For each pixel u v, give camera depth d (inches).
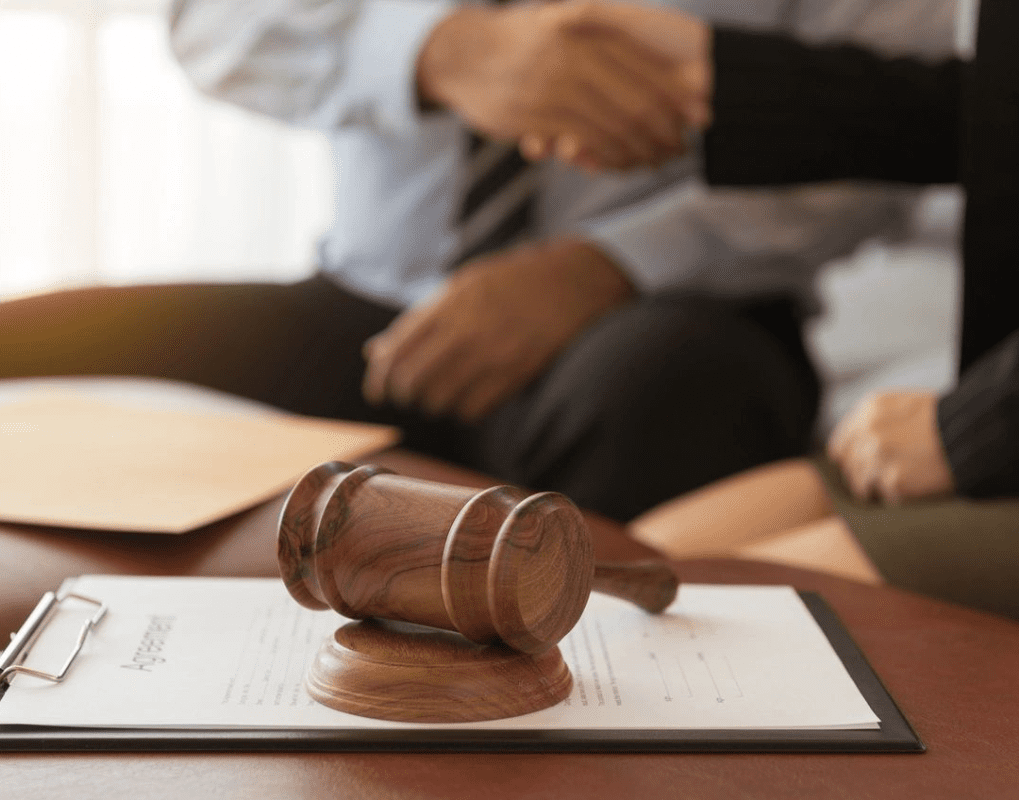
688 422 54.7
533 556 17.7
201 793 16.0
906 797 16.5
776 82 50.9
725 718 18.5
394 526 18.8
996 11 38.3
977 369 35.8
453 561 17.8
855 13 70.0
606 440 55.4
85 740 17.1
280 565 19.5
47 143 82.1
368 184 67.5
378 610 19.1
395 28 59.4
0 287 82.0
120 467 31.2
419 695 18.1
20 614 22.7
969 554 28.8
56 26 81.4
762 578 27.7
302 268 92.4
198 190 88.7
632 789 16.5
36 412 37.3
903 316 86.0
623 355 55.6
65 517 26.8
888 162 52.5
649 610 23.2
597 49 52.3
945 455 34.8
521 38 54.0
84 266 83.3
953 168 53.3
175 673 19.5
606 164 55.2
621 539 31.3
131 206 87.1
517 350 60.3
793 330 66.1
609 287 62.7
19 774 16.3
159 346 50.5
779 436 56.5
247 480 30.5
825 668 20.7
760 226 65.8
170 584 24.0
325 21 61.1
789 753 17.7
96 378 46.0
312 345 60.6
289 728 17.7
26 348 42.8
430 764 17.0
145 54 86.0
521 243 69.4
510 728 17.9
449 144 66.8
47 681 19.0
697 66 51.3
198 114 88.0
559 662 19.3
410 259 67.6
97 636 21.0
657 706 18.9
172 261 88.7
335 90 63.3
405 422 63.1
